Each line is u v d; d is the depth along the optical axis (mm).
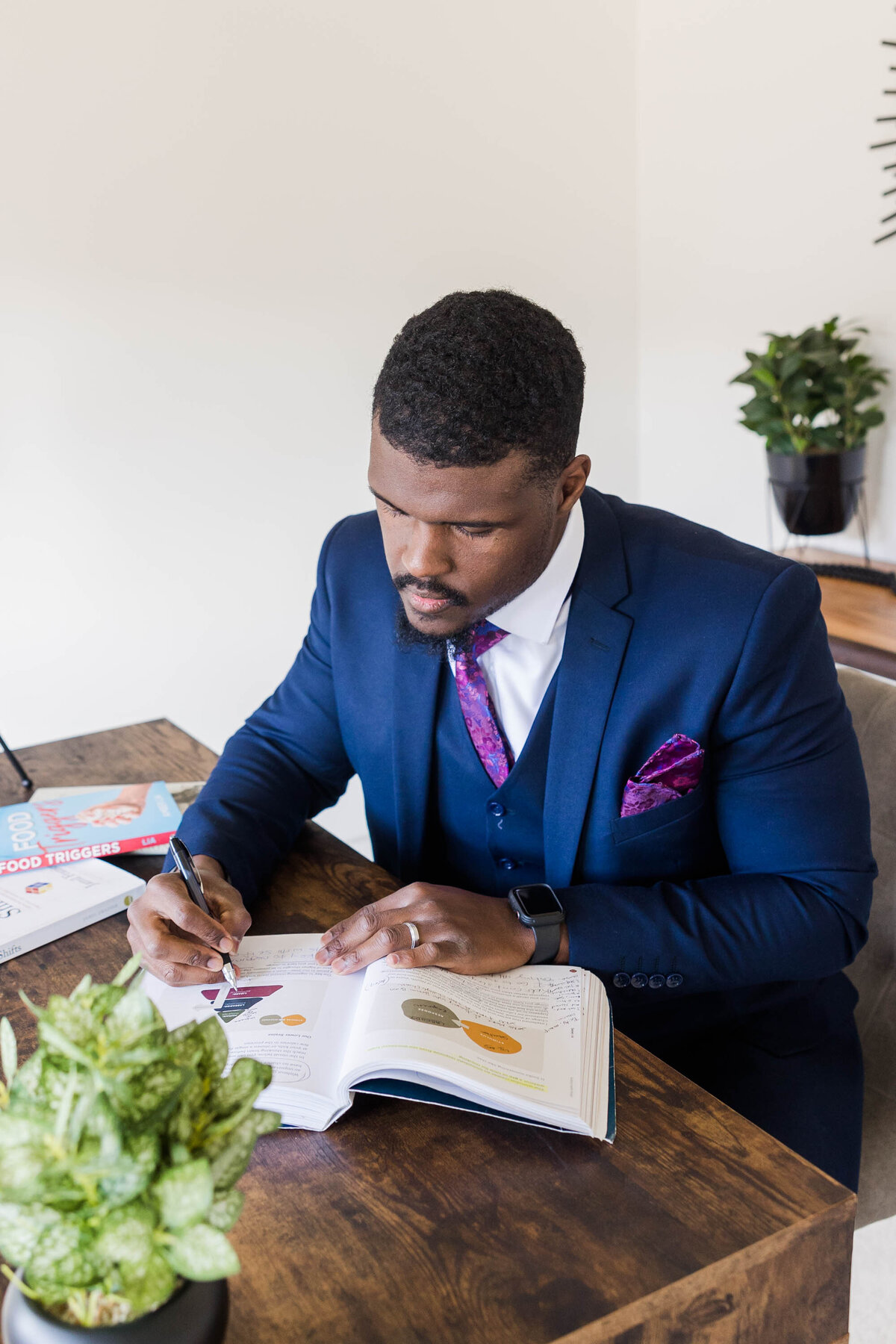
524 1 2750
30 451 2402
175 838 1060
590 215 2990
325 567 1279
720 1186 691
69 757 1505
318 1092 749
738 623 1029
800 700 1036
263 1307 613
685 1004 1105
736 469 2943
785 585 1046
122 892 1084
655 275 3068
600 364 3125
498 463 847
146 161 2379
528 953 920
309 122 2539
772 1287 656
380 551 1230
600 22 2873
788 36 2533
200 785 1359
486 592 934
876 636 2027
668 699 1049
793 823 1035
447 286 2820
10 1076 501
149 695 2660
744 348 2842
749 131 2682
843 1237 678
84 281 2373
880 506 2537
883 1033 1202
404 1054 735
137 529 2553
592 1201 681
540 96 2836
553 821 1087
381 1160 724
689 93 2826
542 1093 735
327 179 2594
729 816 1085
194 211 2455
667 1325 616
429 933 896
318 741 1291
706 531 1143
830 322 2371
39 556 2461
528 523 901
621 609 1066
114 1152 434
